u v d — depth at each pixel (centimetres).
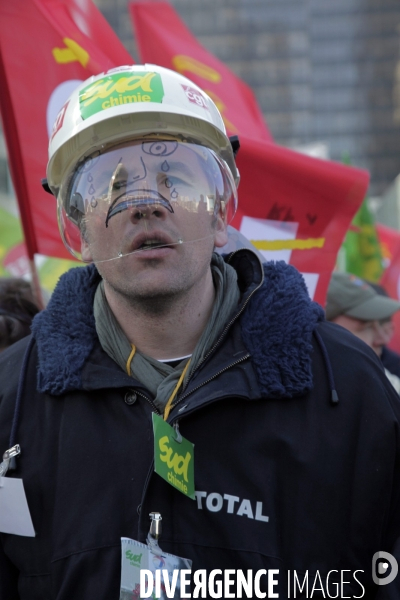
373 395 159
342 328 173
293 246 255
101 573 149
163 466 147
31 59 269
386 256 552
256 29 7894
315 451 155
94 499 153
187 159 161
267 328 160
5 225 519
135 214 153
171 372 161
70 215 168
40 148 267
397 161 7844
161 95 161
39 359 164
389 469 156
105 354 163
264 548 150
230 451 155
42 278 321
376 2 7994
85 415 159
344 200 254
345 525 154
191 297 158
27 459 159
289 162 253
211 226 160
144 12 337
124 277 154
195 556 150
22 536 157
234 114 335
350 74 7894
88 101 163
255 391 156
